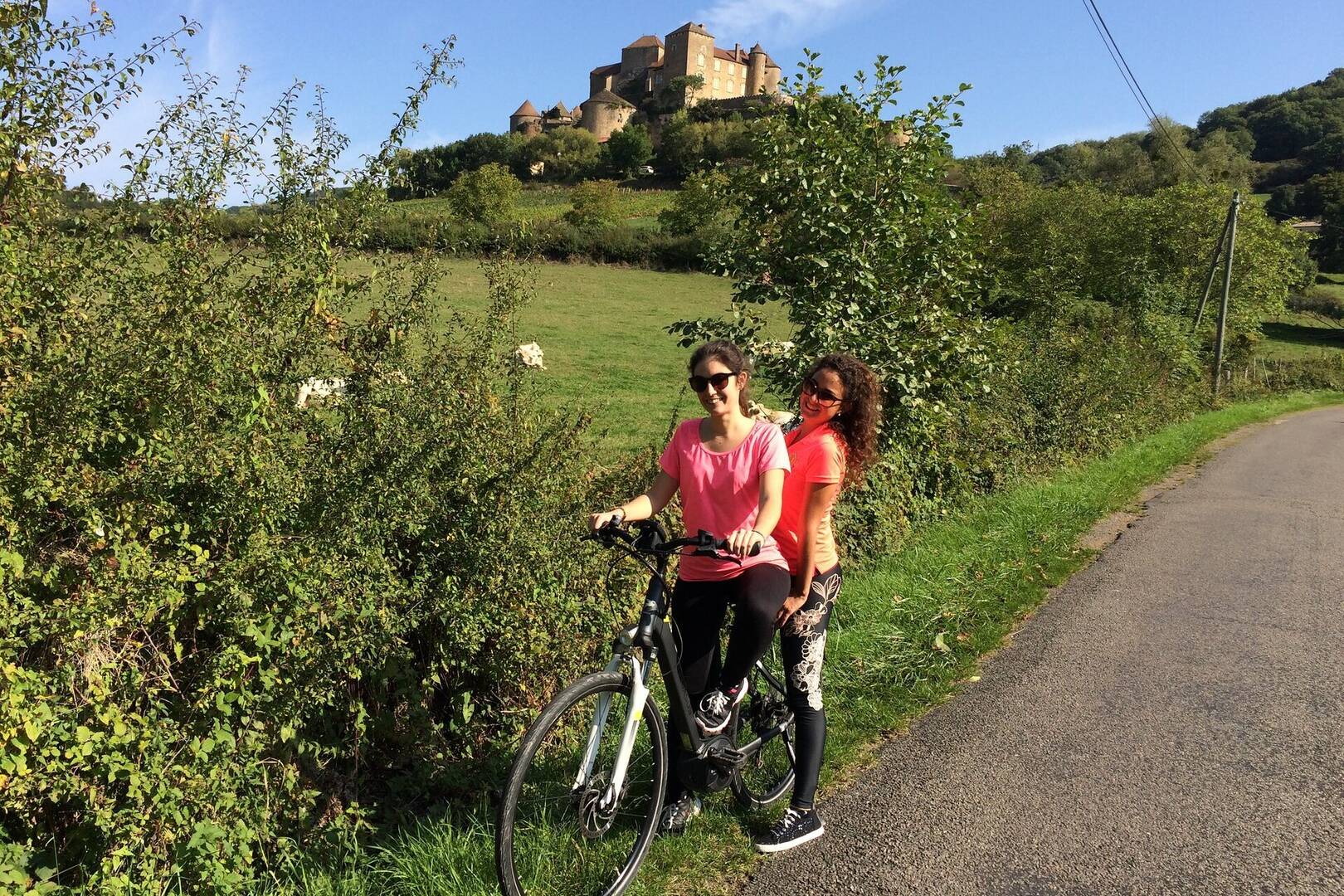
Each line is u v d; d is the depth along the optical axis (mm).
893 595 6406
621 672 3105
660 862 3270
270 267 3754
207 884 2998
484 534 4109
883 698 4816
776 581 3227
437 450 4109
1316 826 3510
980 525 8625
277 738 3406
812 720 3479
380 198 4250
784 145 7621
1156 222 43031
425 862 3150
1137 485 12172
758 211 7680
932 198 7797
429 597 3988
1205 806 3678
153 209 3711
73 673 2787
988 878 3188
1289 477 13492
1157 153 80125
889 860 3303
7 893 2566
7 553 2611
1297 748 4203
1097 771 3992
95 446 3152
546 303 37812
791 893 3111
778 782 3816
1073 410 13609
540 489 4477
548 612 4277
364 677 3811
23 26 3092
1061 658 5453
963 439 9953
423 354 4480
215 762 3088
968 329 8289
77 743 2721
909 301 7809
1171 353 23234
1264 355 50531
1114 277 42469
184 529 3125
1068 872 3223
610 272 49438
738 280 7801
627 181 102750
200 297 3363
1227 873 3205
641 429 16141
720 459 3242
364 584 3604
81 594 2834
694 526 3318
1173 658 5445
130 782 2855
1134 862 3277
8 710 2527
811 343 7340
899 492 8250
